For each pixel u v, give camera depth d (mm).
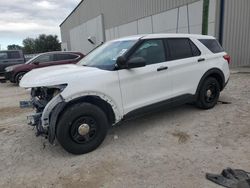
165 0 16453
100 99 4078
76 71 4109
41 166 3750
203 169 3418
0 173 3623
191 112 5766
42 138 4766
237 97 6961
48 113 3775
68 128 3824
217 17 12711
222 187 2996
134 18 21109
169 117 5512
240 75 10883
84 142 4004
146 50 4664
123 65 4207
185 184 3111
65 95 3756
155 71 4656
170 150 4020
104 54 4840
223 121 5137
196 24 13914
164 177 3287
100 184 3227
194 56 5414
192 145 4152
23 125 5645
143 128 4984
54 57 12766
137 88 4457
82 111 3877
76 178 3389
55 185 3266
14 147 4449
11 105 7906
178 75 5043
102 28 29500
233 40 13383
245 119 5188
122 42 4898
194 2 13883
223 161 3594
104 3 28000
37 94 4566
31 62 12711
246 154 3758
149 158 3799
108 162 3746
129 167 3578
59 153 4125
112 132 4855
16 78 12594
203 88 5629
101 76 4066
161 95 4828
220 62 5934
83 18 37875
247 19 13539
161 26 17234
